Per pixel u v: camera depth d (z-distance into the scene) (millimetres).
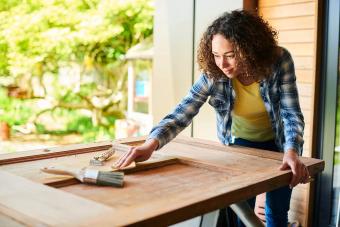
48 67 7109
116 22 6676
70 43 6461
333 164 2656
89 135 7359
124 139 1853
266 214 1870
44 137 7172
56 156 1533
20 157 1451
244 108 1752
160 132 1555
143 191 1145
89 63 7227
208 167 1428
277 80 1615
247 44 1471
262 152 1649
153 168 1417
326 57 2607
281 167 1389
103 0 6406
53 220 883
